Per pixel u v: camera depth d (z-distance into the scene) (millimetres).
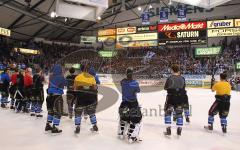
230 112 9859
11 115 8352
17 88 8633
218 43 30891
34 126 6863
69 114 7691
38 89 8039
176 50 28766
